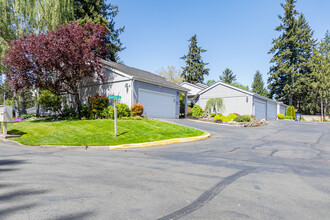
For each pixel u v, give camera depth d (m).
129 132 10.38
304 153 6.79
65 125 11.90
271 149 7.52
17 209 2.52
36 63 13.51
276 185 3.61
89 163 5.15
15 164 4.91
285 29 44.91
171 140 9.27
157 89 18.28
